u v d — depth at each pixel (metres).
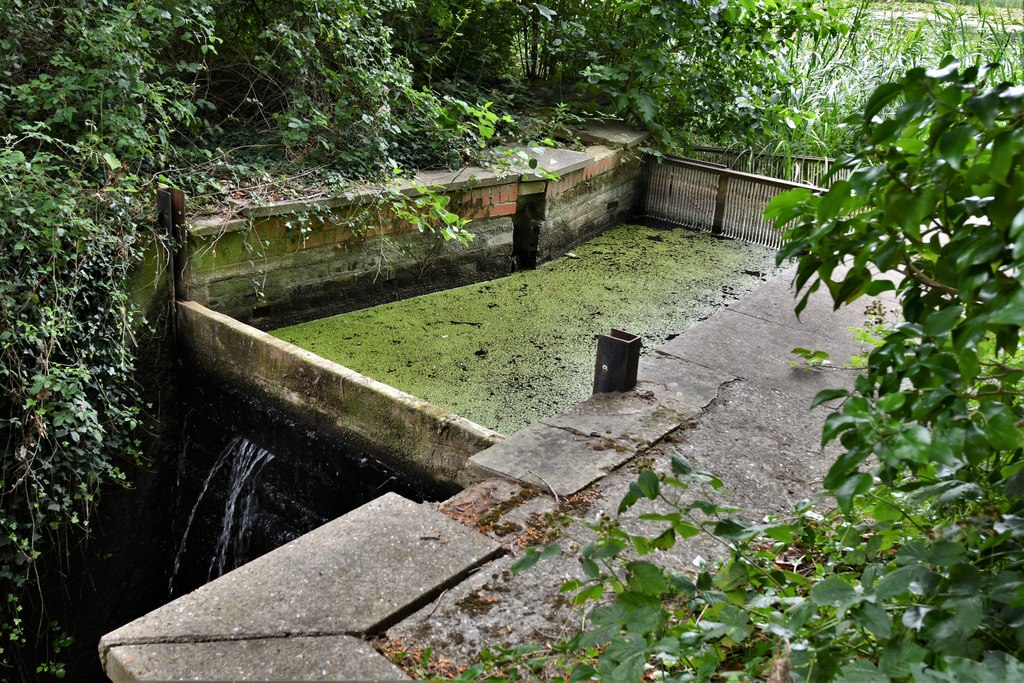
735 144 8.91
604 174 8.16
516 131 8.06
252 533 5.54
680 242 8.29
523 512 3.17
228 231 5.68
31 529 4.75
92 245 4.97
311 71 6.79
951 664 1.50
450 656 2.48
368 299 6.61
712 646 2.03
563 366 5.88
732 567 2.15
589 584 2.77
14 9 5.61
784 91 8.98
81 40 5.59
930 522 2.53
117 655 2.41
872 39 9.84
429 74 7.69
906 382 4.09
